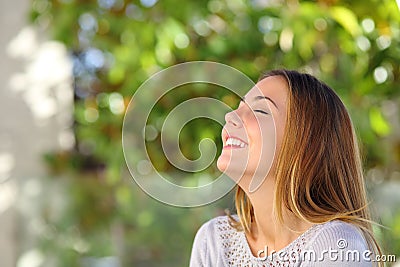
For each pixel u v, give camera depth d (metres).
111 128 3.10
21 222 3.47
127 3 3.10
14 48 3.53
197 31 3.04
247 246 1.74
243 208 1.77
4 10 3.52
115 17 3.08
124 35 3.08
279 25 2.96
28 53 3.53
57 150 3.51
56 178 3.49
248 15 2.99
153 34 2.95
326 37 2.81
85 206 3.42
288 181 1.62
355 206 1.69
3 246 3.45
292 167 1.62
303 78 1.68
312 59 2.96
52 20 3.23
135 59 2.97
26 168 3.51
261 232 1.70
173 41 2.92
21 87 3.53
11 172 3.50
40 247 3.44
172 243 3.19
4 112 3.52
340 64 2.86
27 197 3.47
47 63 3.53
